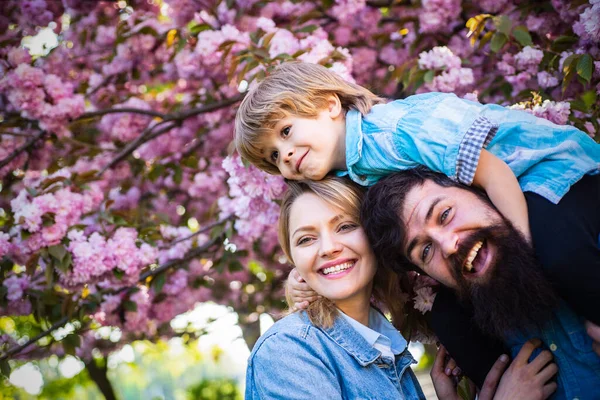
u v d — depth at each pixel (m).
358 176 2.54
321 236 2.45
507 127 2.44
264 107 2.63
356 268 2.46
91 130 5.13
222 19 4.52
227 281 5.71
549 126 2.49
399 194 2.29
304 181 2.60
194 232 4.62
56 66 4.87
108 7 5.20
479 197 2.27
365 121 2.59
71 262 3.80
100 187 5.06
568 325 2.26
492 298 2.17
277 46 3.63
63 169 4.16
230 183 3.35
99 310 4.36
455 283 2.24
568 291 2.12
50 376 8.82
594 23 2.84
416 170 2.37
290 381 2.34
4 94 4.40
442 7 3.92
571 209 2.22
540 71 3.50
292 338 2.44
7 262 4.04
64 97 4.16
